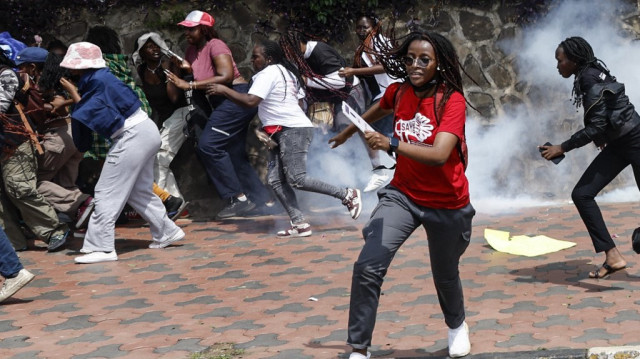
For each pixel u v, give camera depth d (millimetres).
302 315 5613
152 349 5055
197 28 8812
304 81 8641
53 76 7914
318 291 6188
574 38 5930
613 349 4441
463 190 4383
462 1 9672
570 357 4480
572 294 5719
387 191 4500
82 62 7273
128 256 7727
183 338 5246
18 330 5590
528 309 5441
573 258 6715
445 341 4922
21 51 8023
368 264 4324
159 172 9164
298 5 9508
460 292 4590
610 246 5977
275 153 8125
